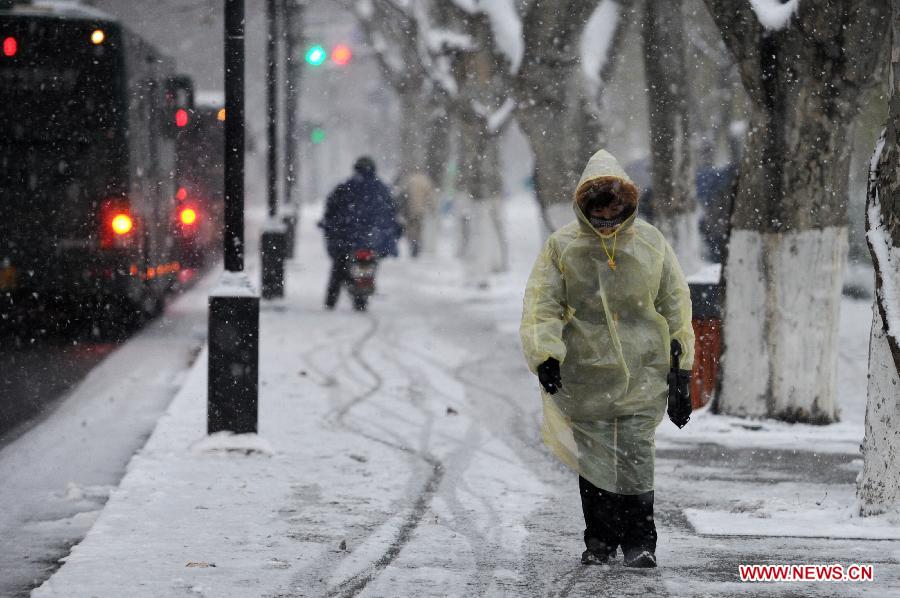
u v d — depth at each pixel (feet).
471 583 58.90
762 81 105.81
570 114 186.60
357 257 200.95
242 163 93.76
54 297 170.50
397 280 277.23
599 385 60.18
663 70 153.07
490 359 149.07
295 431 102.06
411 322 189.06
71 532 72.23
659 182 154.92
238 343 92.53
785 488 83.15
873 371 72.69
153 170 181.27
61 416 110.22
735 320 108.68
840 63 103.40
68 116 166.50
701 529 70.44
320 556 63.93
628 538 61.77
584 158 187.42
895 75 70.64
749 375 108.27
